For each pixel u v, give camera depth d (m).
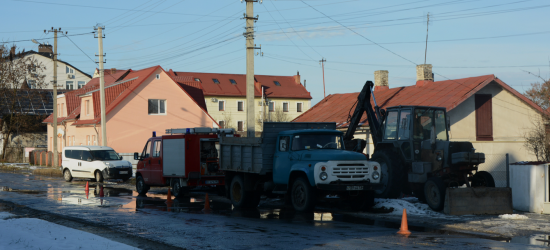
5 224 12.27
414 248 9.39
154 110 45.53
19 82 58.62
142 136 44.69
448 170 15.34
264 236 10.77
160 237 10.84
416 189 16.28
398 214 14.28
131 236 11.02
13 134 62.78
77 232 11.07
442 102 25.81
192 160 19.97
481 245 9.71
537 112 27.39
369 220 13.19
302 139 15.42
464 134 26.30
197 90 52.88
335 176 14.19
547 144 22.75
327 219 13.42
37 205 17.45
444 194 14.22
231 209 16.20
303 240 10.26
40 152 49.12
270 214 14.67
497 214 14.24
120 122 43.75
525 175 15.02
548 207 14.38
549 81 28.75
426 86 30.08
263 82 88.00
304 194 14.58
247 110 23.16
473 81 26.98
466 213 14.01
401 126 16.84
